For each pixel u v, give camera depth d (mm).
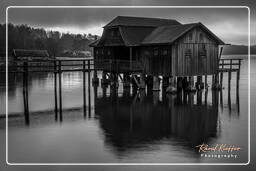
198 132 19547
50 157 15547
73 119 22859
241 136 18797
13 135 18938
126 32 36812
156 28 38531
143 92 34875
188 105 27984
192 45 33812
